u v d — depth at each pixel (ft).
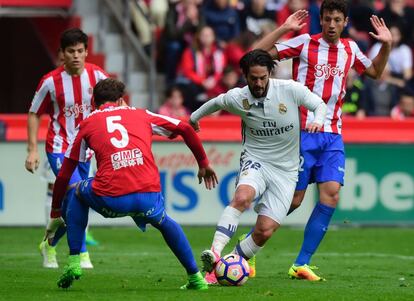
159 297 83.10
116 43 193.47
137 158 84.64
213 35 187.01
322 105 93.04
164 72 194.39
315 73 101.50
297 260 100.32
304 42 101.91
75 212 86.43
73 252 87.15
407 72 193.77
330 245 140.36
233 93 94.07
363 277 102.99
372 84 185.57
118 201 84.02
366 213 161.68
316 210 100.99
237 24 194.49
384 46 102.06
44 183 157.38
